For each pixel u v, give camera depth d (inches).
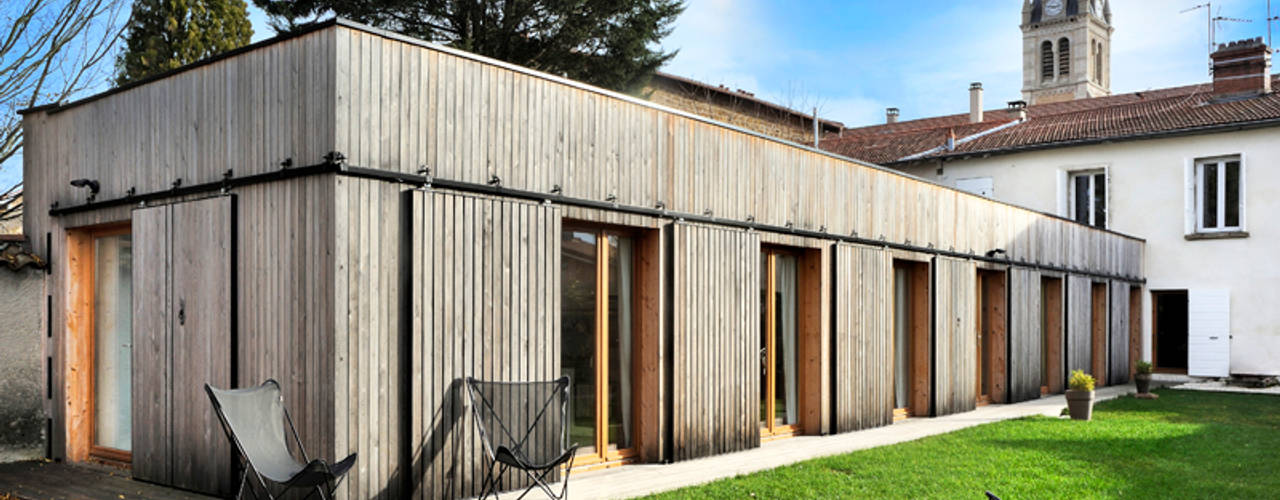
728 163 359.3
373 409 239.3
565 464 288.2
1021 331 578.9
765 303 388.5
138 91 298.4
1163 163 783.7
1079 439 386.6
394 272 245.6
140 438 288.7
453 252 257.1
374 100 241.3
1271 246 735.1
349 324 233.8
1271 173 736.3
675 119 335.6
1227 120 753.0
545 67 746.8
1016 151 840.3
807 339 409.4
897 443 373.4
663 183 328.8
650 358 323.0
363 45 239.6
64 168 326.6
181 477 273.4
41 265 327.6
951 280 506.3
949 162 886.4
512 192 273.7
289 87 246.8
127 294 313.3
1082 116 908.0
